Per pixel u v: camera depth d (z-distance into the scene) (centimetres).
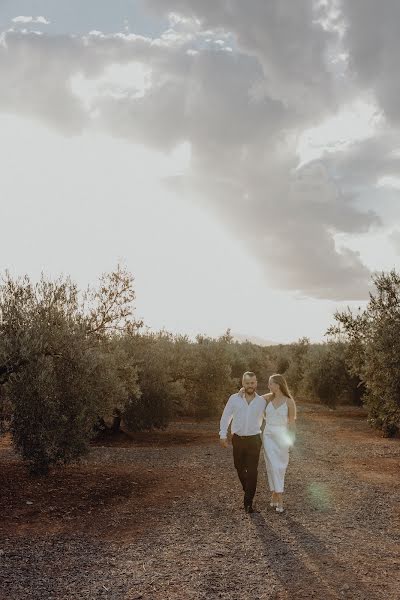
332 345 2684
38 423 842
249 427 752
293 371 3350
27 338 841
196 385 2364
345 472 1086
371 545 612
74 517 732
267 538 636
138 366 1716
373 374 1460
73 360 907
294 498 841
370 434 1756
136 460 1191
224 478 998
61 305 964
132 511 766
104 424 1664
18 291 925
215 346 2423
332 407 2664
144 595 475
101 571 533
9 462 1090
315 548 600
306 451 1377
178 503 810
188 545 612
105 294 1219
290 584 498
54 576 520
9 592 482
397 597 470
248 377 757
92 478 971
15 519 715
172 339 2397
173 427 1998
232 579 510
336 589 487
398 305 1387
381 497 859
